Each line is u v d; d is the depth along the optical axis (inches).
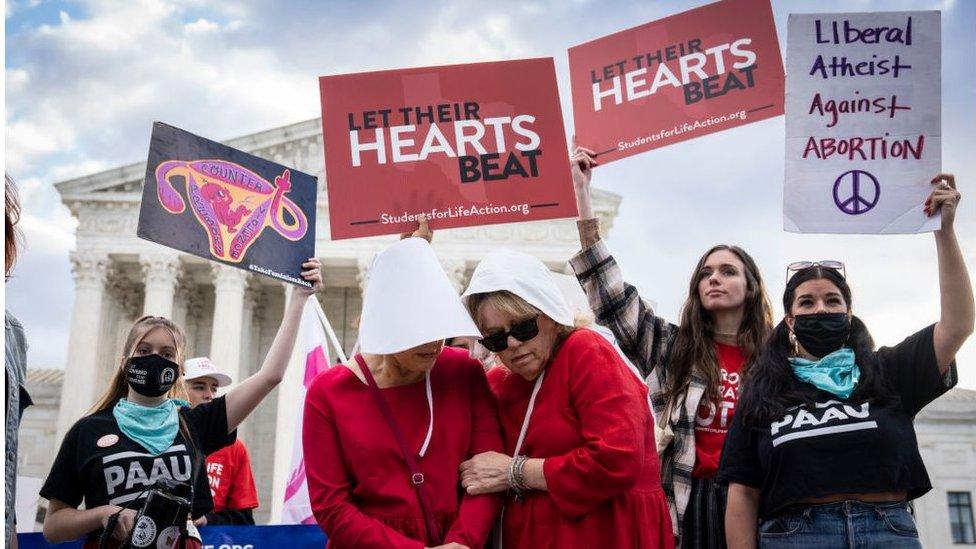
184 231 186.5
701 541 189.2
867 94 189.6
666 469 198.5
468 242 1502.2
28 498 362.3
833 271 178.1
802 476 162.2
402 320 142.4
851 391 166.6
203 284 1691.7
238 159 196.5
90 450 179.6
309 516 276.8
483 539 145.0
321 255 1497.3
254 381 195.5
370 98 205.3
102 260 1504.7
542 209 202.4
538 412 151.8
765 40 213.3
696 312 209.6
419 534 144.4
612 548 144.1
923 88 189.2
